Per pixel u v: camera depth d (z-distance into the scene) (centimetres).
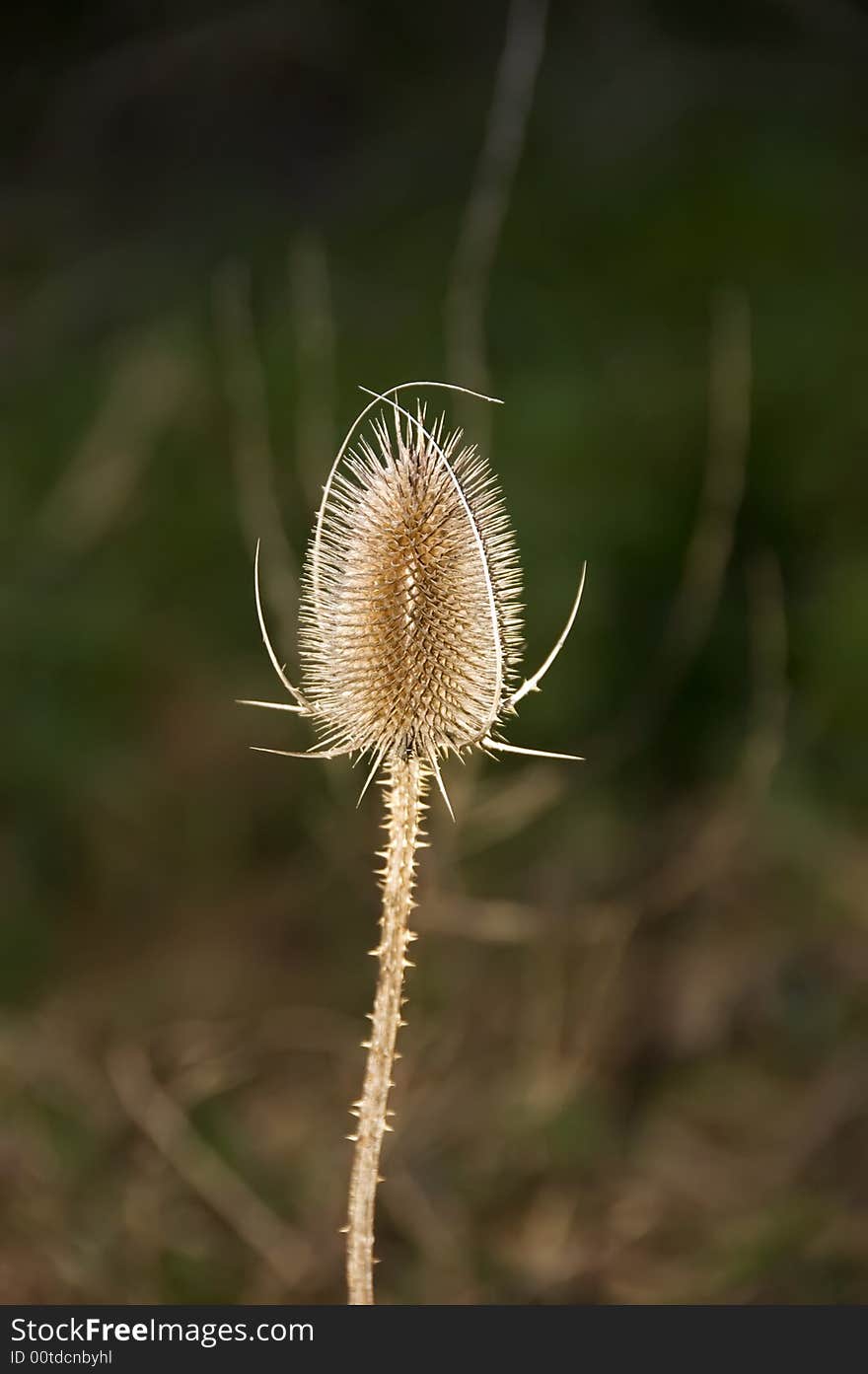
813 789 133
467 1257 101
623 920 116
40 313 202
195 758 143
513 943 119
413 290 187
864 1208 101
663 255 184
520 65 110
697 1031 117
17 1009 120
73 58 237
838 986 118
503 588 80
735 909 126
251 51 229
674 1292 99
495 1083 110
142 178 230
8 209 225
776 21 215
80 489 163
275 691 146
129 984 126
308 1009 121
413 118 222
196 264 207
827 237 180
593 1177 104
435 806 107
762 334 165
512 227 192
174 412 170
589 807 132
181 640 152
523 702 134
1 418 180
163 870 137
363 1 231
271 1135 110
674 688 137
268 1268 101
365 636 79
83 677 147
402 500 79
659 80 211
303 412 133
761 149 193
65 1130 106
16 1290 99
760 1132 107
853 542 146
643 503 148
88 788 140
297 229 208
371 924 129
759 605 135
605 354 173
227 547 158
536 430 155
